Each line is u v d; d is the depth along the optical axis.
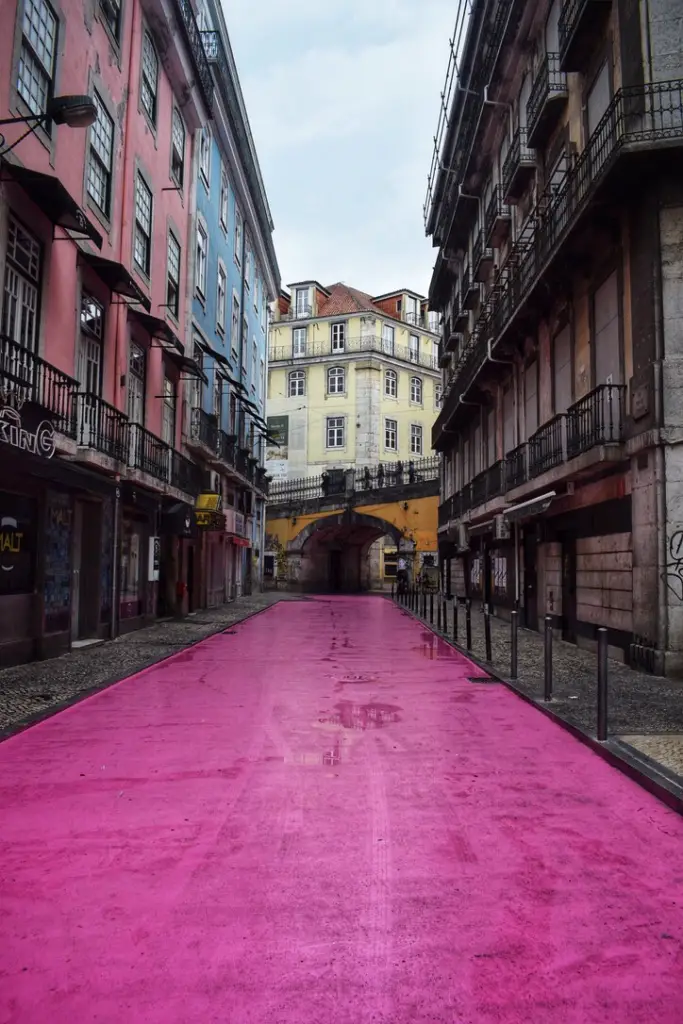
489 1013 2.52
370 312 50.66
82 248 12.47
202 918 3.17
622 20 11.05
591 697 8.04
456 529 26.81
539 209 15.94
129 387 15.52
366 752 5.93
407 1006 2.56
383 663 11.50
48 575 11.30
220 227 25.69
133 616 16.05
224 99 24.06
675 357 9.88
